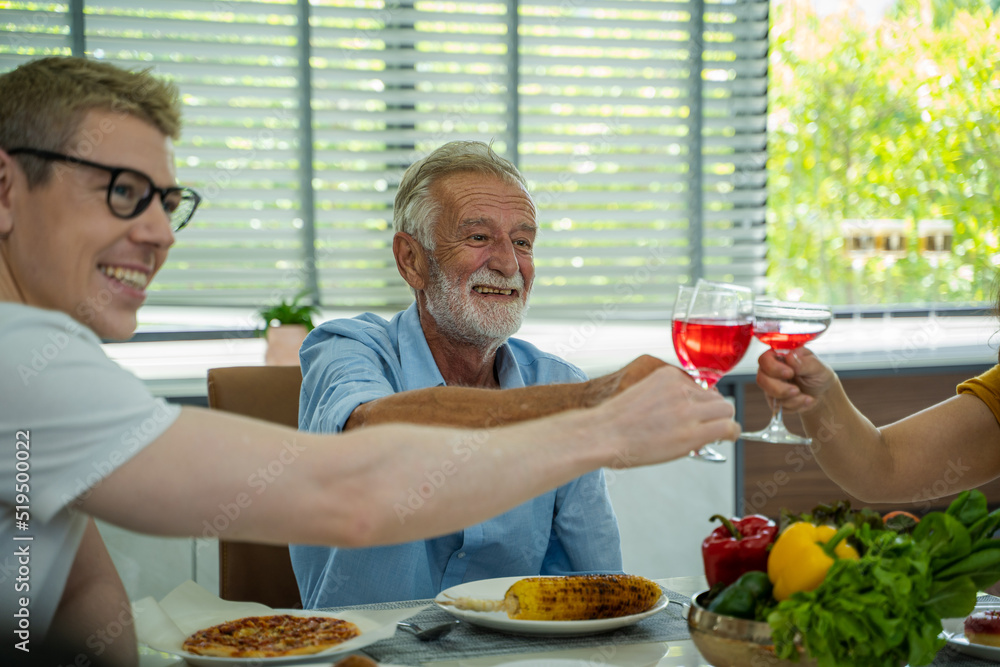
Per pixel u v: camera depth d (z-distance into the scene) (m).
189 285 2.56
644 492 2.59
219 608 0.98
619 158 2.93
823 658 0.68
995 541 0.73
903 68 3.30
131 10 2.44
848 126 3.28
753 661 0.71
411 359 1.39
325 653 0.82
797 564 0.72
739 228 3.07
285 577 1.46
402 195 1.45
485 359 1.46
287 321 2.24
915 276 3.28
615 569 1.33
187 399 2.29
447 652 0.87
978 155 3.30
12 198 0.75
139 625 0.89
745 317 0.99
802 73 3.25
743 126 3.04
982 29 3.28
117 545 2.14
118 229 0.76
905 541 0.72
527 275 1.42
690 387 0.77
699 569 2.65
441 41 2.73
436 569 1.30
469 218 1.36
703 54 2.97
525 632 0.91
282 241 2.63
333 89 2.64
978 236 3.28
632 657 0.85
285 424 1.52
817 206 3.26
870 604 0.68
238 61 2.55
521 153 2.85
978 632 0.86
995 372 1.31
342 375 1.25
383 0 2.66
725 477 2.66
